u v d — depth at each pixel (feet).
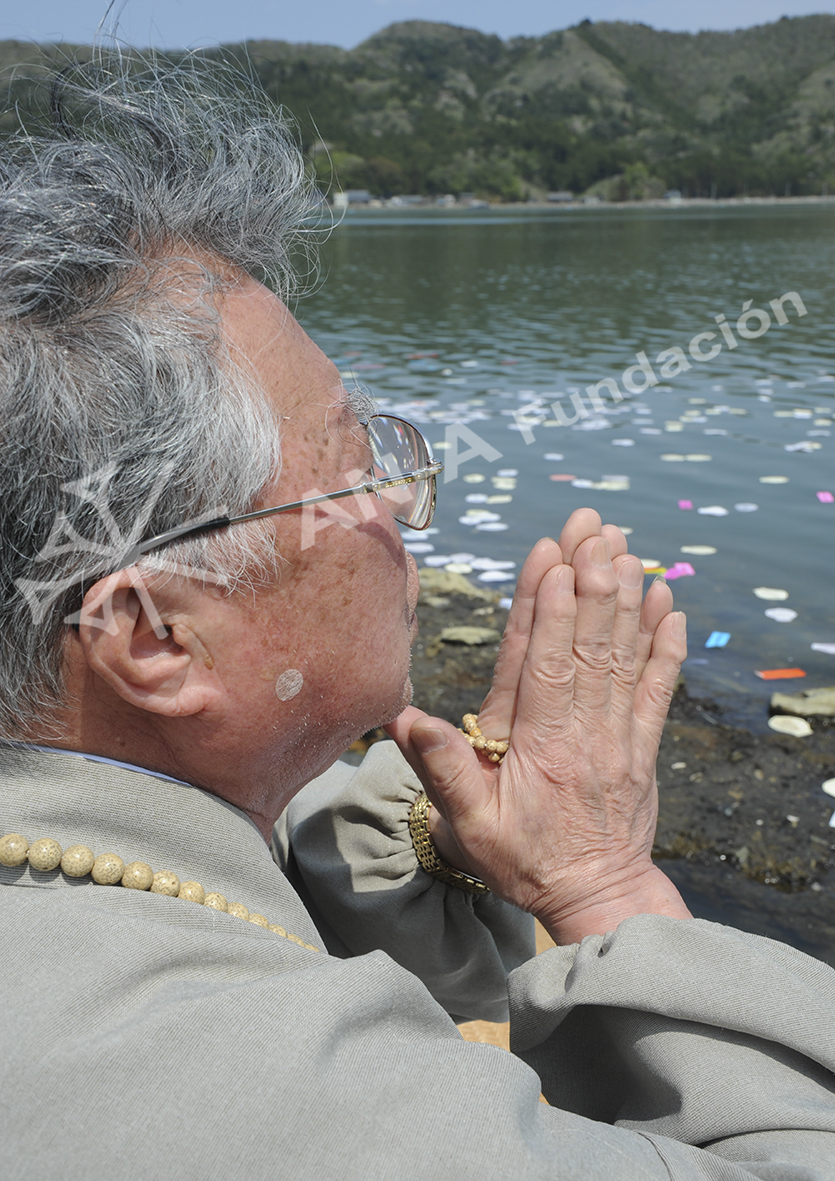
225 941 2.30
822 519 16.55
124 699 2.49
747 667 11.29
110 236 2.45
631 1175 2.18
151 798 2.61
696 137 639.35
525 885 3.59
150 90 3.03
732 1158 2.59
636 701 3.74
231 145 2.95
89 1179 1.88
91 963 2.11
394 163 426.92
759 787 8.93
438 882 4.15
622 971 2.86
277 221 2.90
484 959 4.27
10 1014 2.03
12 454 2.25
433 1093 2.10
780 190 490.08
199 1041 2.03
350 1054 2.13
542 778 3.52
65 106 2.89
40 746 2.54
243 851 2.75
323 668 2.83
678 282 63.67
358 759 9.02
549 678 3.47
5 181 2.52
